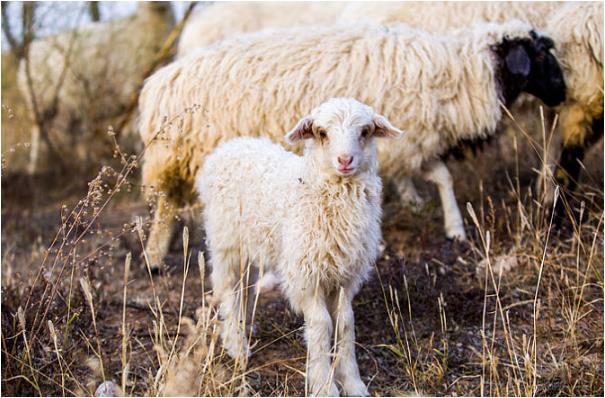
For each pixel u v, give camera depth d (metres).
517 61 6.55
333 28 6.59
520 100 7.68
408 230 6.91
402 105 6.27
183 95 6.28
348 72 6.29
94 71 11.72
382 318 5.21
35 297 4.82
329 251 4.11
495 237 6.27
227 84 6.23
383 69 6.30
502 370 4.44
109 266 6.50
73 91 11.64
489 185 7.57
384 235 6.82
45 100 11.56
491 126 6.58
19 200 9.71
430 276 5.64
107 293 5.80
